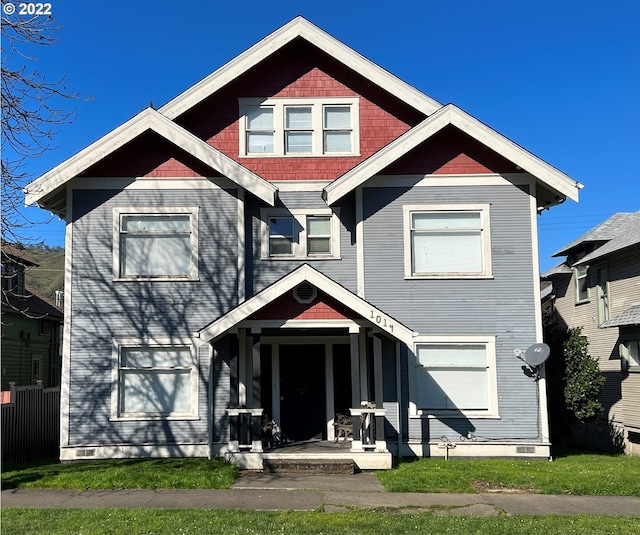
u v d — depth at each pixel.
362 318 12.74
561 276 24.22
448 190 14.29
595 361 16.41
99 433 13.54
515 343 13.93
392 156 13.82
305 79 15.23
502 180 14.32
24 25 11.19
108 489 10.72
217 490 10.63
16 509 9.16
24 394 14.10
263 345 14.64
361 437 12.88
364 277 14.06
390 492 10.57
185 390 13.83
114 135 13.79
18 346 25.03
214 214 14.16
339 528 8.13
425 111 14.85
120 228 14.05
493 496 10.38
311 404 14.47
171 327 13.85
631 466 12.84
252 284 14.19
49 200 14.62
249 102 15.08
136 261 14.04
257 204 14.46
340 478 11.66
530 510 9.51
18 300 24.73
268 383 14.50
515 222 14.21
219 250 14.07
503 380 13.84
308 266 12.50
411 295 14.03
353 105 15.16
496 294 14.04
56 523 8.29
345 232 14.42
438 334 13.91
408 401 13.78
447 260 14.20
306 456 12.27
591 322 21.23
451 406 13.80
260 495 10.28
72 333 13.77
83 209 14.05
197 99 14.71
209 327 12.34
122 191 14.12
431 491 10.66
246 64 14.87
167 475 11.34
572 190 13.78
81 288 13.88
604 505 9.88
